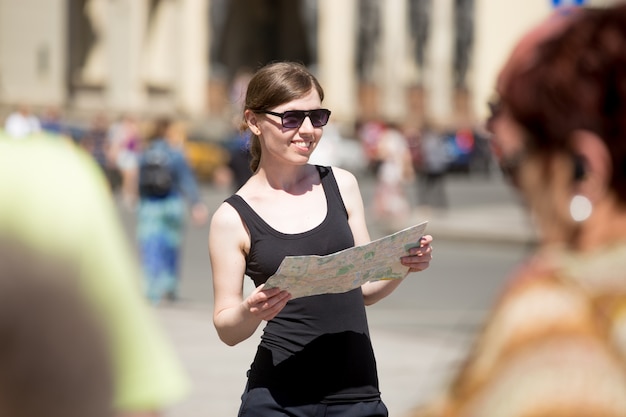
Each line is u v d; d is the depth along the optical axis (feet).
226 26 352.08
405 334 75.72
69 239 11.50
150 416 11.93
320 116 29.01
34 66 266.77
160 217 90.38
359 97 363.76
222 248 28.40
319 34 356.59
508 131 12.94
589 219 12.60
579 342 11.80
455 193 250.98
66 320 11.44
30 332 11.35
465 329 77.20
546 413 11.60
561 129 12.49
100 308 11.64
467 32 399.65
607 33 12.53
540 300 12.12
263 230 28.40
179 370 12.26
